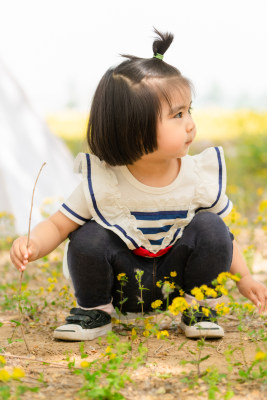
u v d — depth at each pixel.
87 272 2.29
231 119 18.27
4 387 1.74
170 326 2.60
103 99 2.28
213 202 2.40
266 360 1.91
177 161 2.39
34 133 5.91
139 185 2.32
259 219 3.93
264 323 2.61
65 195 5.82
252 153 10.20
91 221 2.36
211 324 2.31
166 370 1.96
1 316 2.88
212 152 2.44
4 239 5.11
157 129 2.21
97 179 2.33
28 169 5.56
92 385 1.72
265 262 4.32
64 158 6.29
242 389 1.78
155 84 2.21
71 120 21.25
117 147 2.27
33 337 2.46
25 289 3.13
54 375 1.92
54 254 4.80
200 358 2.09
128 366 1.96
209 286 2.33
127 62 2.30
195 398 1.72
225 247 2.30
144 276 2.34
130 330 2.51
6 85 5.90
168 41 2.37
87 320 2.35
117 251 2.29
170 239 2.32
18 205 5.26
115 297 2.42
